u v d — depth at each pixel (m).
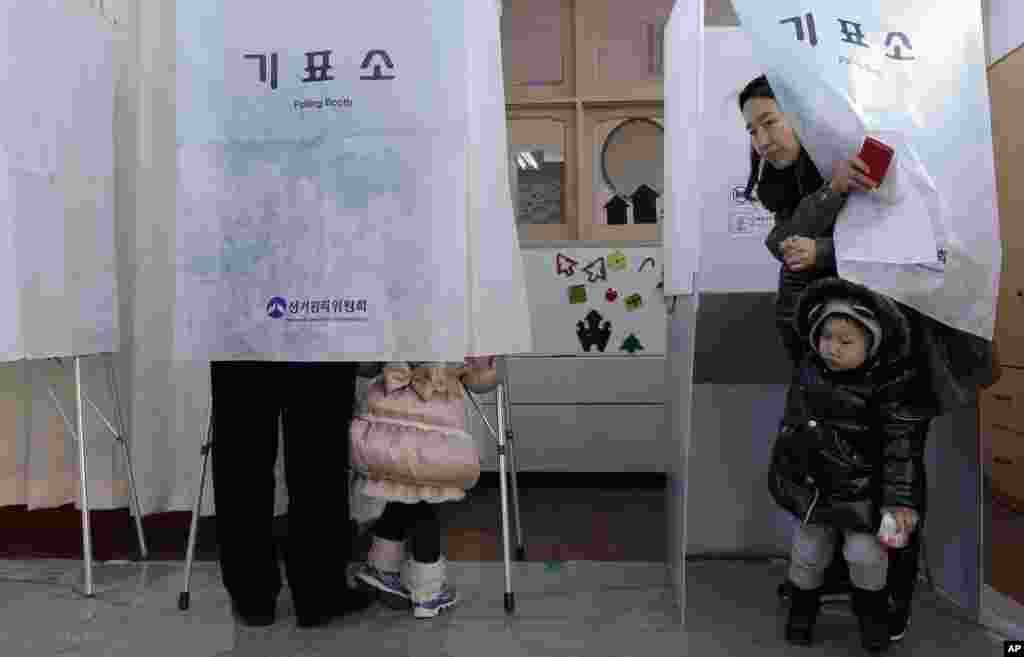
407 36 1.55
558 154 3.37
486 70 1.60
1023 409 1.89
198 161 1.57
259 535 1.71
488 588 1.96
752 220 2.14
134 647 1.60
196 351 1.58
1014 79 1.85
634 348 2.96
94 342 2.04
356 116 1.55
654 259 2.94
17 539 2.36
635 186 3.33
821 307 1.52
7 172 1.79
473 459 1.77
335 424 1.70
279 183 1.56
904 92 1.46
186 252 1.57
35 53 1.87
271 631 1.69
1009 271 1.93
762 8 1.44
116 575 2.05
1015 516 1.86
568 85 3.35
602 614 1.79
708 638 1.65
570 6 3.33
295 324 1.56
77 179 1.99
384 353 1.55
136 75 2.34
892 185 1.42
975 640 1.67
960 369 1.57
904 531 1.46
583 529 2.51
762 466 2.24
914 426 1.50
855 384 1.51
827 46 1.44
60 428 2.36
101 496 2.37
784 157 1.70
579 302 2.96
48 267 1.90
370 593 1.86
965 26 1.49
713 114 2.15
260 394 1.68
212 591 1.94
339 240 1.55
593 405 2.97
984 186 1.48
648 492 3.01
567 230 3.36
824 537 1.60
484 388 1.88
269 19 1.55
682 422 1.77
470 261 1.59
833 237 1.54
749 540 2.25
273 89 1.55
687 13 1.76
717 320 2.08
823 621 1.77
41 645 1.61
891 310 1.46
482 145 1.60
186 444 2.39
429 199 1.55
